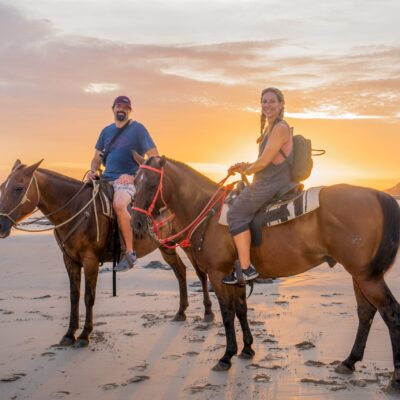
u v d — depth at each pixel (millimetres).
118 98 8836
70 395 6016
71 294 8102
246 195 6188
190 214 6887
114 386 6230
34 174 7844
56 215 8031
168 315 9766
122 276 14984
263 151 6289
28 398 5953
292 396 5777
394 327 5633
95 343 7945
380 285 5676
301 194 6027
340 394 5766
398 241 5676
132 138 8805
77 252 8016
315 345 7449
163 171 6730
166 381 6352
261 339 7832
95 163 9109
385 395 5691
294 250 6004
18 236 27734
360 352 6320
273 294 11352
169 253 9164
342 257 5738
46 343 8055
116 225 8227
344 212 5688
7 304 11516
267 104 6191
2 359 7297
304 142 6199
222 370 6594
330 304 10109
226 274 6645
